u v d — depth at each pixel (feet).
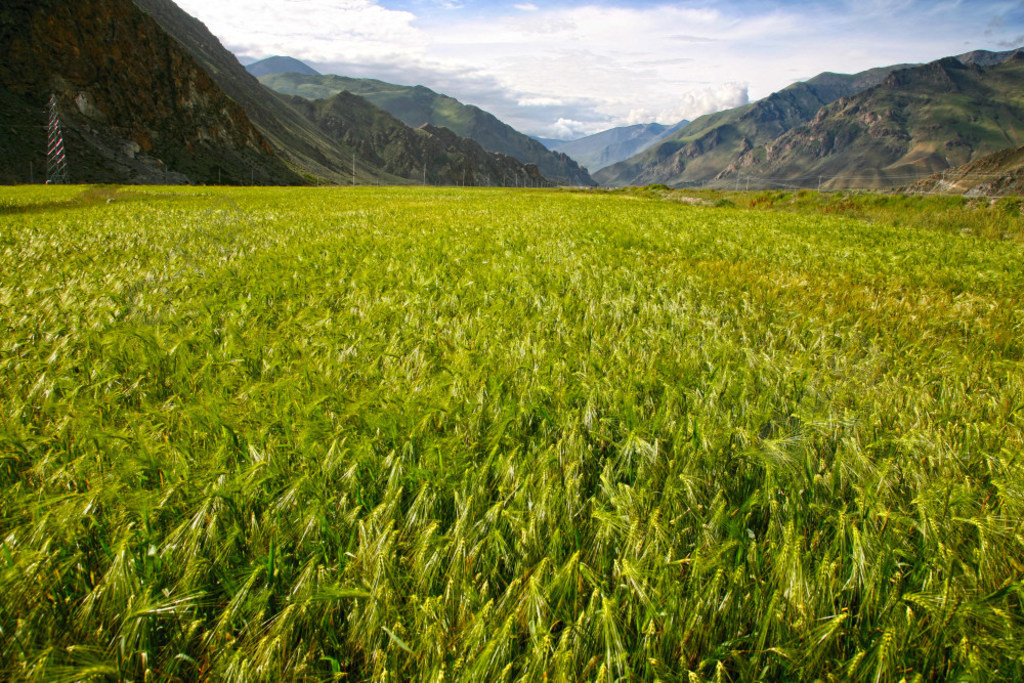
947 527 8.43
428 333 17.70
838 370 15.88
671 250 42.45
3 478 9.46
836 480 9.89
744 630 7.16
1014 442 11.59
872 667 6.45
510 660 6.54
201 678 6.36
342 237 44.68
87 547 8.04
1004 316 23.63
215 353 14.87
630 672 6.23
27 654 6.29
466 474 9.30
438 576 7.61
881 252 46.47
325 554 7.74
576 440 10.64
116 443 9.59
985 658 6.59
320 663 6.65
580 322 20.21
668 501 8.77
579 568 7.26
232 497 8.43
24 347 15.83
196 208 90.79
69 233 47.83
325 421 10.76
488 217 71.87
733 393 13.26
